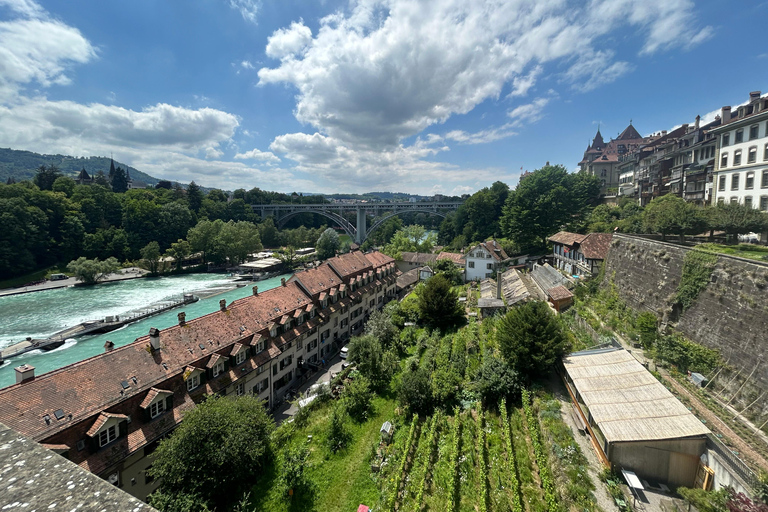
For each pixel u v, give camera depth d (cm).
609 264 4253
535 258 7600
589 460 2014
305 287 4547
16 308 7106
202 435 2056
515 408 2662
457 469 2178
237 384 3108
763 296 2227
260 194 19625
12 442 503
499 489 1966
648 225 4719
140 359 2541
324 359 4572
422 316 4872
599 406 2092
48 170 13900
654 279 3309
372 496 2169
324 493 2227
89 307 7169
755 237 4025
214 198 17412
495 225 10425
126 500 397
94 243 10638
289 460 2325
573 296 4228
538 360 2698
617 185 10888
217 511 2122
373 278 6319
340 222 16162
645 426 1895
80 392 2162
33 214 9812
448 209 14712
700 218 3850
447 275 7344
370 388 3366
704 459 1769
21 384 2012
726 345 2403
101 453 2084
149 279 10125
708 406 2181
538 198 7638
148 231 12044
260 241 13662
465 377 3156
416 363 3691
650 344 2916
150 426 2353
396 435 2662
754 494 1455
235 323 3366
